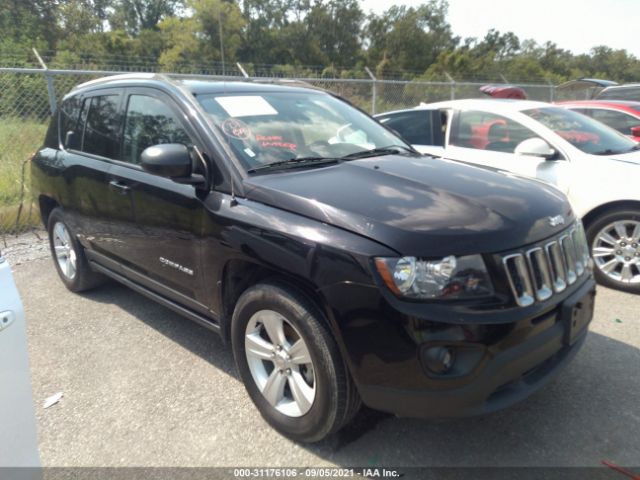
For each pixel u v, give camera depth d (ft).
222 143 9.34
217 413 9.34
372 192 8.22
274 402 8.64
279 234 7.87
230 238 8.55
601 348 11.33
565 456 8.07
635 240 14.24
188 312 10.49
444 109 19.22
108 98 12.50
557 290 7.90
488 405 7.16
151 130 10.82
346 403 7.63
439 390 6.89
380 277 6.92
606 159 14.90
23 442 5.88
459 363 6.88
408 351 6.82
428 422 8.98
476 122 18.07
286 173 9.12
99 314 13.57
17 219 21.12
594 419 8.93
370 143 11.51
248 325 8.75
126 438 8.71
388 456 8.16
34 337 12.34
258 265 8.50
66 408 9.57
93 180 12.17
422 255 6.93
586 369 10.49
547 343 7.54
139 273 11.62
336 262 7.21
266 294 8.13
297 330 7.84
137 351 11.62
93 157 12.51
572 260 8.55
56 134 14.55
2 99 25.27
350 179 8.84
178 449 8.43
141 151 11.03
